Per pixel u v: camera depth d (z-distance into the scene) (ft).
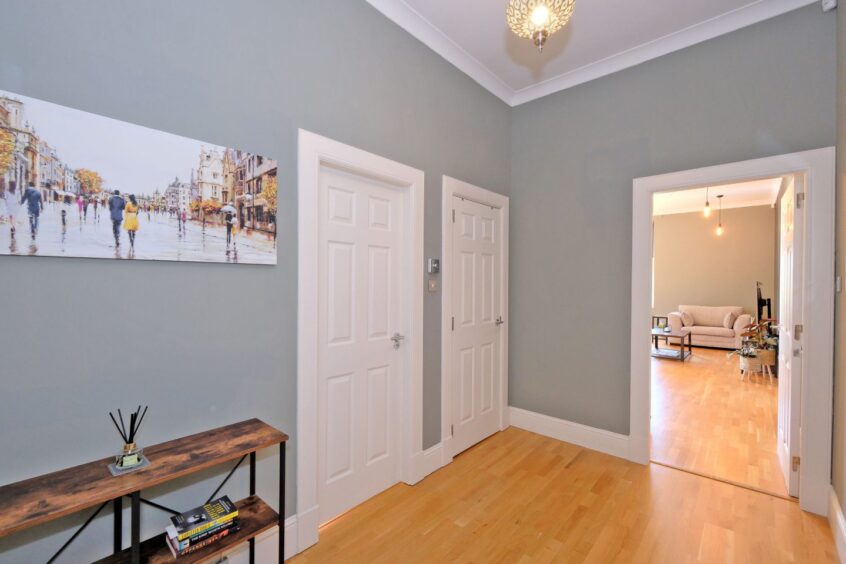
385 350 8.15
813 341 7.27
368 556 6.25
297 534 6.31
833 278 7.09
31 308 4.11
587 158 10.40
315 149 6.58
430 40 8.84
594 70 10.14
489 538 6.68
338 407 7.29
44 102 4.10
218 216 5.45
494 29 8.71
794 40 7.59
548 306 11.12
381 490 8.09
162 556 4.41
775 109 7.80
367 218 7.81
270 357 6.10
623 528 6.93
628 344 9.76
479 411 10.62
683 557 6.21
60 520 4.25
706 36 8.55
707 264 27.63
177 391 5.14
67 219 4.24
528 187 11.51
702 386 16.39
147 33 4.81
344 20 7.12
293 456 6.36
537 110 11.34
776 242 24.16
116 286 4.65
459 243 9.83
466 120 10.04
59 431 4.27
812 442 7.28
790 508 7.47
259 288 5.96
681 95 8.94
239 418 5.74
